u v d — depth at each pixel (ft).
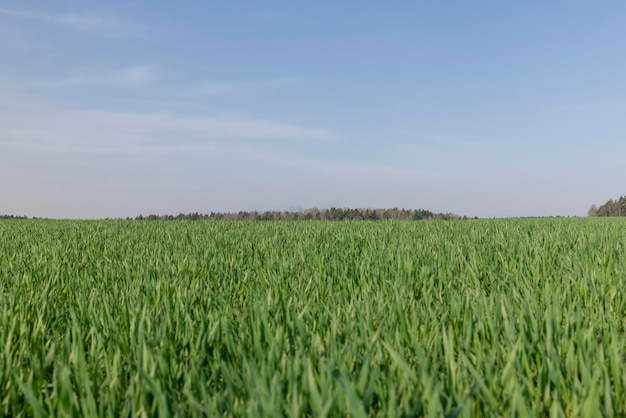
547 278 19.38
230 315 12.81
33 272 21.79
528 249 26.73
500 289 17.56
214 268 22.72
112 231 46.19
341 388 6.76
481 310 12.12
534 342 9.86
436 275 19.66
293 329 10.81
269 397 6.63
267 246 30.81
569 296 15.66
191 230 46.24
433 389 7.53
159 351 9.27
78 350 8.89
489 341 10.80
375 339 9.46
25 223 63.31
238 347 10.08
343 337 10.28
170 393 8.12
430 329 11.80
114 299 15.21
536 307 12.61
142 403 7.54
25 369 10.16
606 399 7.27
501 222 55.67
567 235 35.96
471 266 21.43
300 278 18.51
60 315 14.66
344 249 28.25
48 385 8.99
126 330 12.07
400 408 6.97
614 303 15.78
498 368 9.39
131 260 25.14
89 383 7.67
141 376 8.04
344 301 14.83
